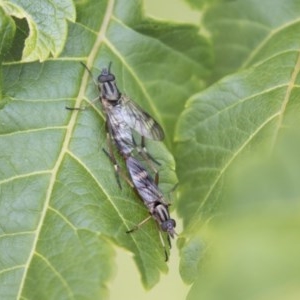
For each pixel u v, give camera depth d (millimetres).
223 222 56
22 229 95
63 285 93
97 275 93
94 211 96
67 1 94
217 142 99
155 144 100
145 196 97
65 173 97
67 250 94
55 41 93
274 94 99
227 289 48
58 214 95
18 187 96
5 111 97
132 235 96
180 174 100
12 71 98
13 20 93
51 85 99
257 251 48
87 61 101
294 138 50
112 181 98
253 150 97
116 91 100
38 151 97
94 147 99
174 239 98
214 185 98
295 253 47
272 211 48
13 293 93
